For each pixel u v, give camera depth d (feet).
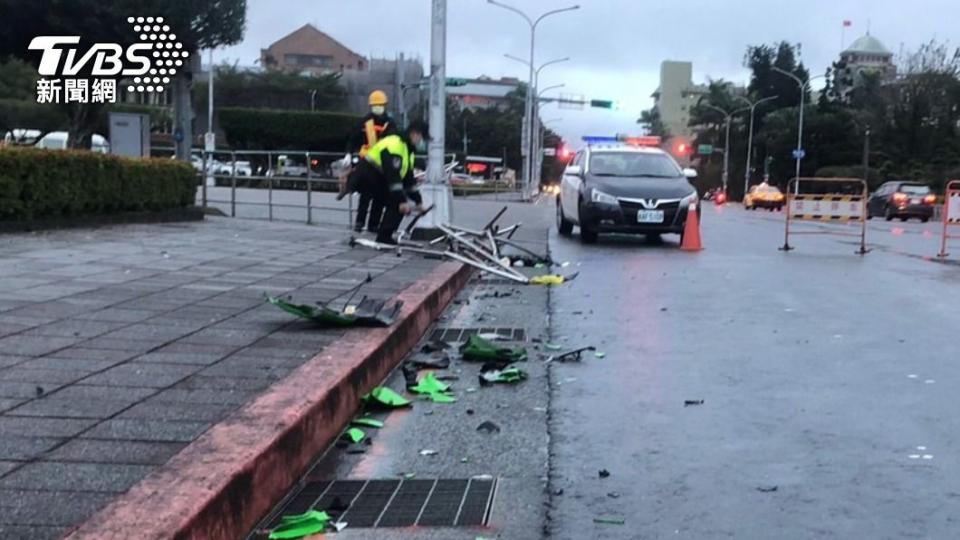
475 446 15.90
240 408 14.48
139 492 10.80
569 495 13.69
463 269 35.06
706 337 25.29
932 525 12.67
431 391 19.27
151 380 16.15
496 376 20.33
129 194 49.39
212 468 11.62
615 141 84.43
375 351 19.19
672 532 12.38
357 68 352.08
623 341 24.71
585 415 17.83
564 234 59.11
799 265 43.06
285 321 21.91
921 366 21.98
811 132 251.80
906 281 37.58
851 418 17.72
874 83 251.80
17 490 10.96
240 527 11.67
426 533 12.21
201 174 63.52
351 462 15.02
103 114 138.92
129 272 29.27
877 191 131.54
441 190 45.88
